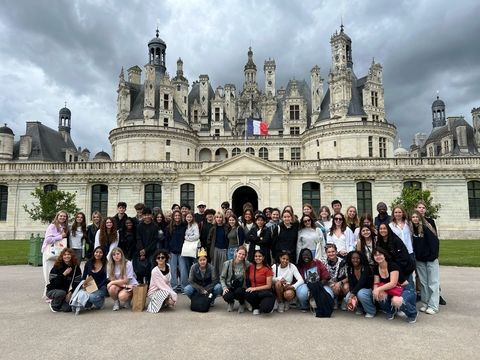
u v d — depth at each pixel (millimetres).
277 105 79125
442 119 90438
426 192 35531
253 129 55500
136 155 57656
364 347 7281
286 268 10453
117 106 64750
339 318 9586
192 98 81625
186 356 6781
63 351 7035
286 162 43156
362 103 59469
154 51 72812
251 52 100000
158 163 43562
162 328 8633
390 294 9305
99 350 7102
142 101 63000
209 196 42406
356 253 9867
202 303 10234
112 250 10742
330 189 42125
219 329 8555
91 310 10430
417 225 10508
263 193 42344
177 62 75062
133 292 10469
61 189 43250
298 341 7652
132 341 7656
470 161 41719
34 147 61469
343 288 10305
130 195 43156
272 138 67250
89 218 42844
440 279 15438
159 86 66250
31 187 43438
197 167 43625
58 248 11586
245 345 7398
